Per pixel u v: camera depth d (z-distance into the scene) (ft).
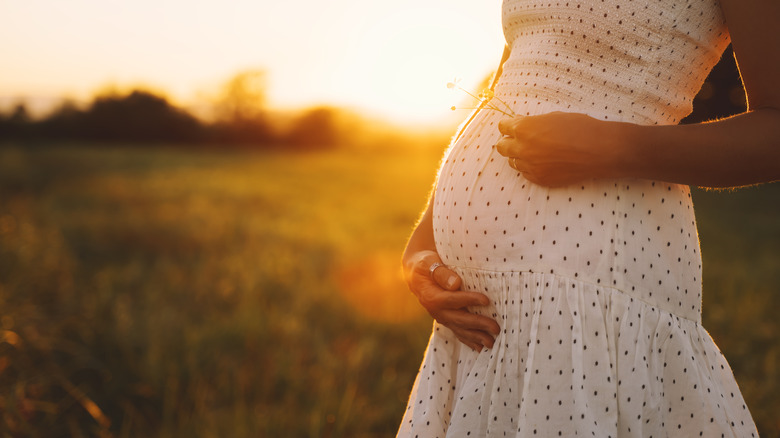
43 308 12.61
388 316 14.26
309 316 14.32
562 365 3.20
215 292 15.78
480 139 3.82
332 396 9.94
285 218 30.12
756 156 2.82
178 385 10.53
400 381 11.14
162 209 30.45
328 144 127.34
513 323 3.42
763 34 2.85
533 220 3.37
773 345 12.49
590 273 3.22
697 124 2.95
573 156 3.04
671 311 3.39
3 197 29.27
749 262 21.20
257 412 9.59
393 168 73.92
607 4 3.27
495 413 3.43
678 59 3.29
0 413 8.50
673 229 3.40
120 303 13.53
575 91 3.40
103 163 58.13
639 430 3.18
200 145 120.88
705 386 3.36
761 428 8.91
